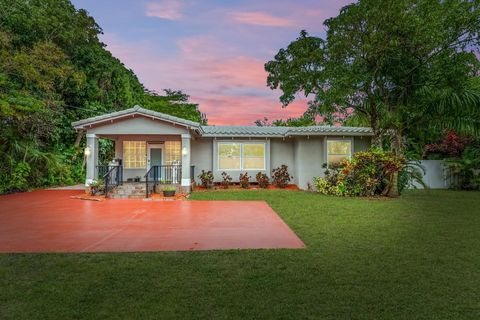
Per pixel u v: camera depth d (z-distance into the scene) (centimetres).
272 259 507
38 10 1753
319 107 1356
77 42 2002
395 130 1312
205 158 1716
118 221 820
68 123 1973
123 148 1689
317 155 1630
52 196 1323
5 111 1330
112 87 2292
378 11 1073
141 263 487
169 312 332
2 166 1424
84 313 330
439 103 1188
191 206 1065
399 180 1320
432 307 344
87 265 478
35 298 365
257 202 1146
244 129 1736
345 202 1127
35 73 1523
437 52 1134
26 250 560
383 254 530
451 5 1061
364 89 1249
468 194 1369
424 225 752
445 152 1748
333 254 531
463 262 488
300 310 337
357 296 371
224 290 387
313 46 1366
